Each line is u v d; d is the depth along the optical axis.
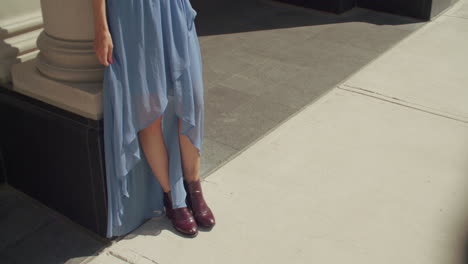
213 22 5.74
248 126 3.76
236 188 3.11
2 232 2.78
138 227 2.83
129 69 2.39
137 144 2.53
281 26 5.68
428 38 5.40
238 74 4.54
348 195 3.07
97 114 2.48
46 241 2.73
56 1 2.43
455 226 2.83
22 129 2.80
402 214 2.92
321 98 4.17
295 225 2.83
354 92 4.26
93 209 2.71
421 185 3.15
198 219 2.81
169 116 2.76
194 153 2.78
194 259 2.62
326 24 5.76
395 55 4.98
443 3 6.09
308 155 3.43
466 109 4.02
